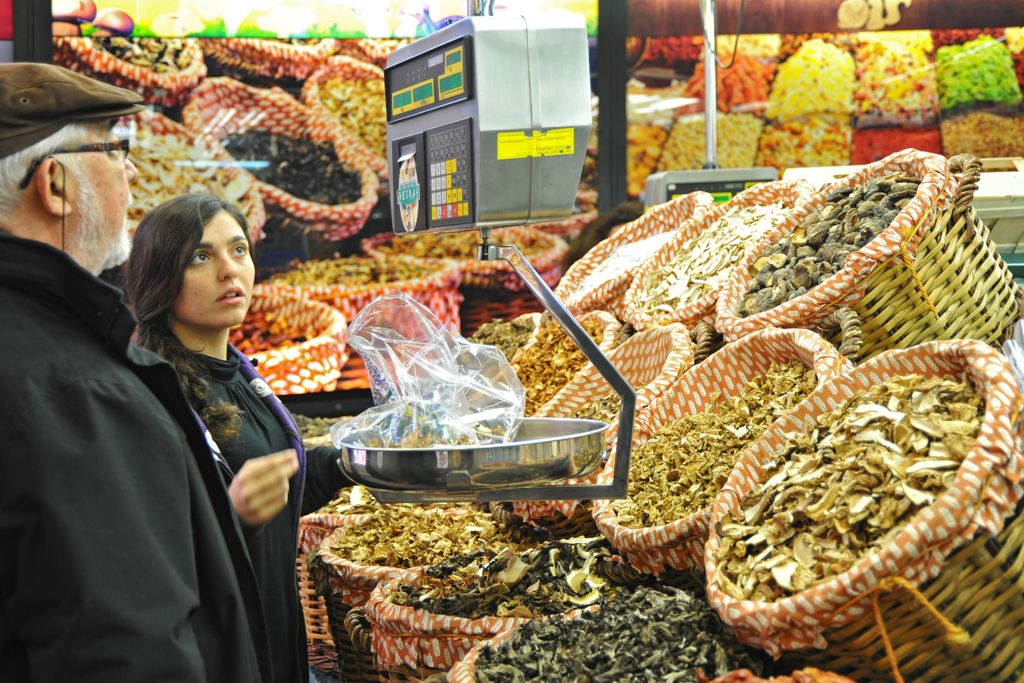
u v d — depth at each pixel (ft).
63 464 4.07
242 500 5.34
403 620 6.76
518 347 11.88
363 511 10.25
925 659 4.90
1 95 4.58
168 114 17.80
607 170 18.79
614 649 5.70
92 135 4.76
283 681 6.89
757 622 4.91
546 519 8.43
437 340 6.91
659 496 7.06
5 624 4.13
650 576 6.85
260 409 7.45
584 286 11.80
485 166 5.63
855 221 8.34
